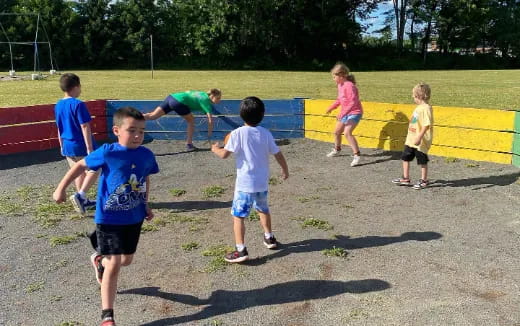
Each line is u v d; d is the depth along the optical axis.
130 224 3.42
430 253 4.61
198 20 47.94
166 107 9.16
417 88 6.53
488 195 6.34
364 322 3.47
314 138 10.01
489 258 4.48
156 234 5.17
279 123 10.05
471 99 15.59
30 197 6.45
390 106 8.86
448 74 32.78
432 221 5.46
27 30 44.34
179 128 10.18
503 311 3.58
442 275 4.16
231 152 4.28
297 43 49.31
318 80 26.28
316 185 6.96
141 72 36.66
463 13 50.38
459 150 8.22
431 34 52.88
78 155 5.98
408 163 6.78
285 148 9.33
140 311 3.67
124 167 3.36
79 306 3.74
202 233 5.20
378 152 8.89
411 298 3.79
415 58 51.56
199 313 3.63
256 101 4.31
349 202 6.19
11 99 16.33
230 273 4.25
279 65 48.06
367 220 5.53
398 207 5.97
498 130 7.77
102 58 46.81
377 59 48.69
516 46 51.81
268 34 46.69
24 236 5.14
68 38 45.25
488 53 53.19
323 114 9.77
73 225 5.46
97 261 3.76
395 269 4.29
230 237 5.07
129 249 3.46
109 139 10.10
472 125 8.02
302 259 4.51
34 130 9.12
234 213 4.37
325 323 3.47
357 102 7.99
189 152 9.20
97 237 3.47
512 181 6.87
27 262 4.52
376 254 4.60
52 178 7.39
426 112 6.41
